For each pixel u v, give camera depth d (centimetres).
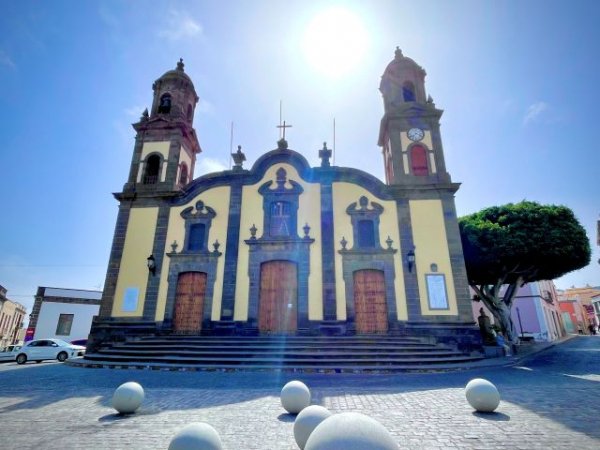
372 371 1206
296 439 433
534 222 2108
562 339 3712
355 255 1862
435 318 1712
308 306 1792
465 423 543
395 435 491
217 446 373
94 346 1772
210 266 1900
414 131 2134
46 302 3481
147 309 1833
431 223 1892
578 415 571
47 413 644
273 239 1912
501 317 2264
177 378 1089
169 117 2261
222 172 2075
